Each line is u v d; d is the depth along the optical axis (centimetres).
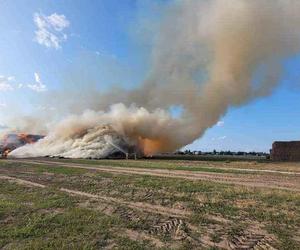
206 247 1178
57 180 3136
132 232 1362
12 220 1550
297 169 4494
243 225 1459
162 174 3619
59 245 1175
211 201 1989
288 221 1507
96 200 2075
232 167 4831
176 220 1556
